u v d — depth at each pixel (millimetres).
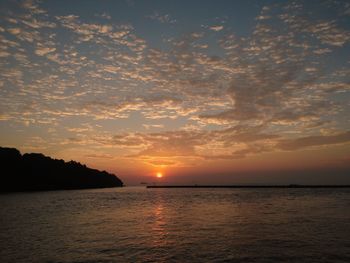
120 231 33875
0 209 61188
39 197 109438
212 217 46781
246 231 33125
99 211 58000
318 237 29266
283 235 30500
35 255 23109
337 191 164500
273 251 23938
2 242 27703
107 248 25453
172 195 131375
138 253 23781
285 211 54969
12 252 23984
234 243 26969
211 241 27969
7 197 108562
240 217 46312
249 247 25344
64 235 31312
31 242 27734
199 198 104500
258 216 47312
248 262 21094
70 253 23734
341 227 35375
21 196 116500
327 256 22312
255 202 80125
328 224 37875
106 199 100438
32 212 55312
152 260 21859
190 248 25281
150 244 26922
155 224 39594
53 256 22844
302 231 32750
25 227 36750
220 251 24172
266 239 28516
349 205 68250
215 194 137750
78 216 49156
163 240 28688
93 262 21344
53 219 44875
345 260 21281
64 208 64562
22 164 189750
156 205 73438
